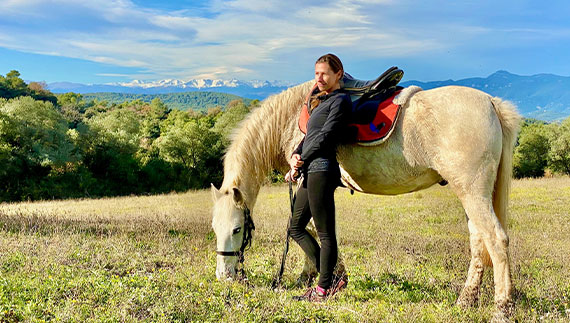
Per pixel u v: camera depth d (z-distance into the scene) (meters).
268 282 4.11
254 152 3.97
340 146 3.47
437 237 7.03
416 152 3.28
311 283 4.06
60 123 38.19
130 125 60.59
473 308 3.27
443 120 3.21
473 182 3.13
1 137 33.28
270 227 7.61
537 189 15.75
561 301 3.51
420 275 4.44
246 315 3.00
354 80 3.64
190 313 3.06
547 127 41.12
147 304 3.17
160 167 42.12
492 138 3.14
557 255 5.51
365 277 4.27
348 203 12.48
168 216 9.17
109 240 5.48
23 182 33.31
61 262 4.28
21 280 3.54
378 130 3.30
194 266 4.43
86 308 3.04
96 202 17.31
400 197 13.67
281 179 21.22
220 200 3.87
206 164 44.25
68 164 38.03
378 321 3.04
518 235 7.14
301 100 3.92
